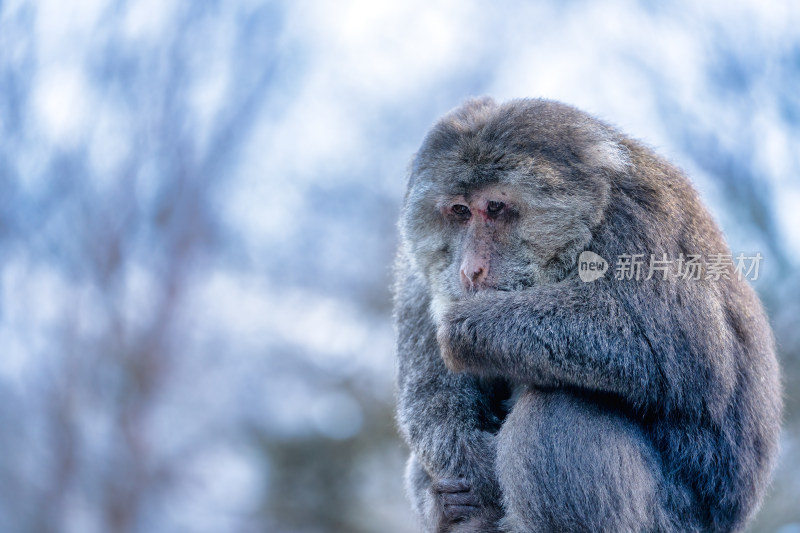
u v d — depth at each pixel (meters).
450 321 8.56
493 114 9.01
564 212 8.61
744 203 17.95
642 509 8.42
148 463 29.36
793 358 16.73
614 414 8.50
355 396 30.77
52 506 27.48
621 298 8.32
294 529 29.50
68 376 28.09
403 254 10.41
